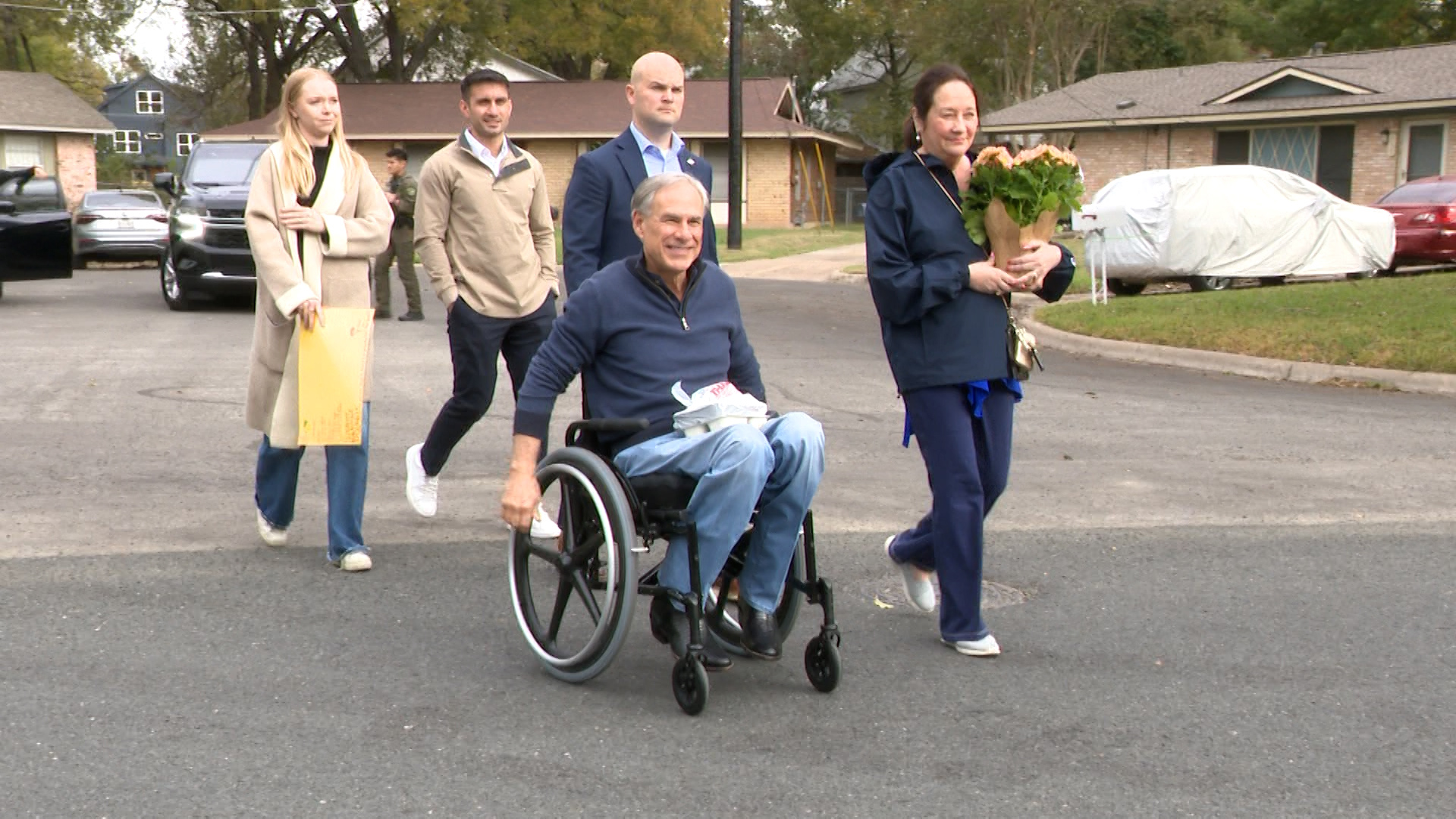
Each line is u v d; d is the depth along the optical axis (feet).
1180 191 64.28
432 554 20.54
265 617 17.42
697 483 14.70
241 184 59.36
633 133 19.01
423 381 37.78
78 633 16.58
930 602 17.70
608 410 15.58
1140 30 169.17
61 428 29.86
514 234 21.44
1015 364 15.88
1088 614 18.04
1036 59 171.42
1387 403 36.73
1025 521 23.04
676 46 158.10
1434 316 46.09
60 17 164.04
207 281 56.39
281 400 19.43
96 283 75.10
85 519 22.13
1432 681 15.57
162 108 283.59
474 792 12.32
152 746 13.26
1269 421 33.37
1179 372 43.88
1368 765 13.20
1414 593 19.02
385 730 13.80
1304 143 104.68
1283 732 14.03
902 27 180.14
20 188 58.08
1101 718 14.35
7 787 12.27
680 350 15.55
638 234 15.57
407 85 155.22
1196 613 18.08
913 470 27.09
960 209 15.78
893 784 12.62
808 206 155.74
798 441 14.48
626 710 14.46
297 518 22.59
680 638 15.08
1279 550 21.26
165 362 40.78
